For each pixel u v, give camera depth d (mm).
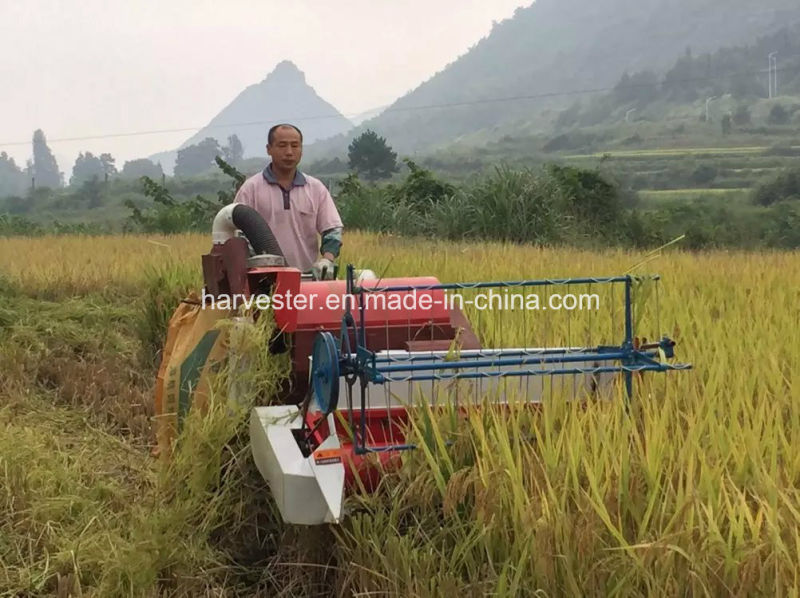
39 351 8258
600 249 18875
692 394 4418
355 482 3807
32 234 31891
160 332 8516
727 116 116500
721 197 43531
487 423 3863
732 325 6176
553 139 147625
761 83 195875
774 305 7375
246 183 5688
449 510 3395
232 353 4195
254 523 4180
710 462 3672
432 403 3982
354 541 3705
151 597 3652
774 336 5934
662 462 3592
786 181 38969
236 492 4184
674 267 10609
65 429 6234
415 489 3568
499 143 168000
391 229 21719
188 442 3996
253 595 3832
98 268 12695
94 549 3986
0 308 9484
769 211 31422
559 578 3061
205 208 29953
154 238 19562
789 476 3508
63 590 3723
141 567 3682
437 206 21516
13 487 4574
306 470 3523
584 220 22781
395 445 3768
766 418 4215
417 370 3691
